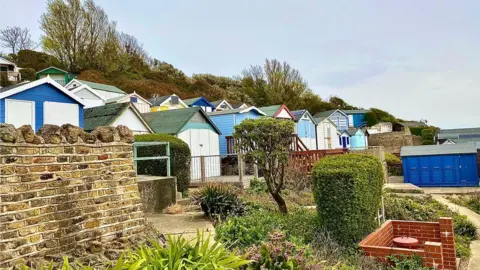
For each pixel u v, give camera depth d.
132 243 4.63
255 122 8.58
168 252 3.07
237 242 5.31
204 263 2.99
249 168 16.16
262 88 55.25
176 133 16.44
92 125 15.98
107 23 47.56
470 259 7.86
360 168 6.89
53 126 4.03
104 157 4.55
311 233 6.80
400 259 5.83
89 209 4.26
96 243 4.22
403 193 16.19
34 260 3.55
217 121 21.62
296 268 3.65
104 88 32.16
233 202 8.14
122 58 47.50
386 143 43.03
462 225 10.41
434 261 5.63
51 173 3.87
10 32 46.88
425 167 22.48
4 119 12.47
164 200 9.05
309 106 55.22
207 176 16.30
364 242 6.39
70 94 14.52
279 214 8.20
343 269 4.98
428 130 45.56
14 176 3.50
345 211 6.70
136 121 16.75
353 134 39.47
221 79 57.69
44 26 44.41
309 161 14.35
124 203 4.75
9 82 33.25
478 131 48.78
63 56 44.47
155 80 48.41
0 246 3.31
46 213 3.77
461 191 19.23
